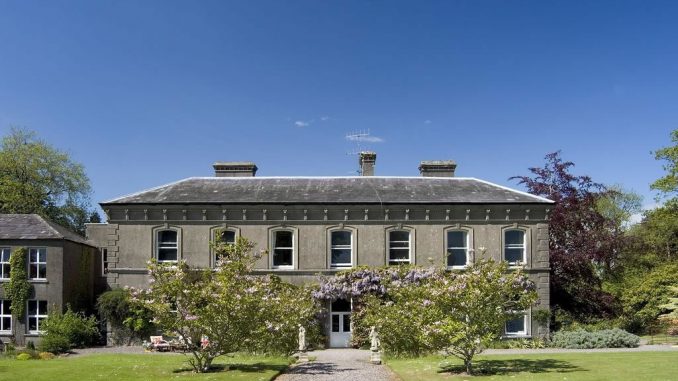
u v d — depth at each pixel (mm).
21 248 31422
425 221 31953
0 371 16719
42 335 29594
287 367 18844
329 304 31172
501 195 32781
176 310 18297
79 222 58094
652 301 34438
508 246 32125
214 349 17547
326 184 34062
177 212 31703
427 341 17344
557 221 35500
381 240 31750
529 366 17828
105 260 36938
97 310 32156
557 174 37688
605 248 34969
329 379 16109
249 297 17734
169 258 31656
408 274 30469
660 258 47250
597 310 34750
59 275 31484
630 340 27453
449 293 16891
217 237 20203
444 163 35844
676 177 39031
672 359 19000
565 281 35188
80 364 18719
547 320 31328
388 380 15961
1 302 31625
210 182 34281
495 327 16906
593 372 16016
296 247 31578
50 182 55000
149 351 27469
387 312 23719
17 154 53406
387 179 34875
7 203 51312
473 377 15781
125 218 31781
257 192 32875
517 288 18906
